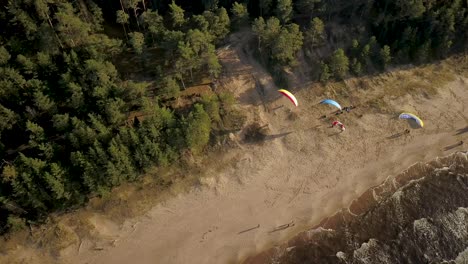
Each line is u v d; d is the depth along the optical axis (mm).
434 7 69125
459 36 71312
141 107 57219
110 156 52688
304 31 68438
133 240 52062
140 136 54750
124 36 65125
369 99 66375
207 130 58188
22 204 51406
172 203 55188
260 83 65688
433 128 63344
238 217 54094
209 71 62281
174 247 51594
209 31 61188
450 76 69688
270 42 63750
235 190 56594
